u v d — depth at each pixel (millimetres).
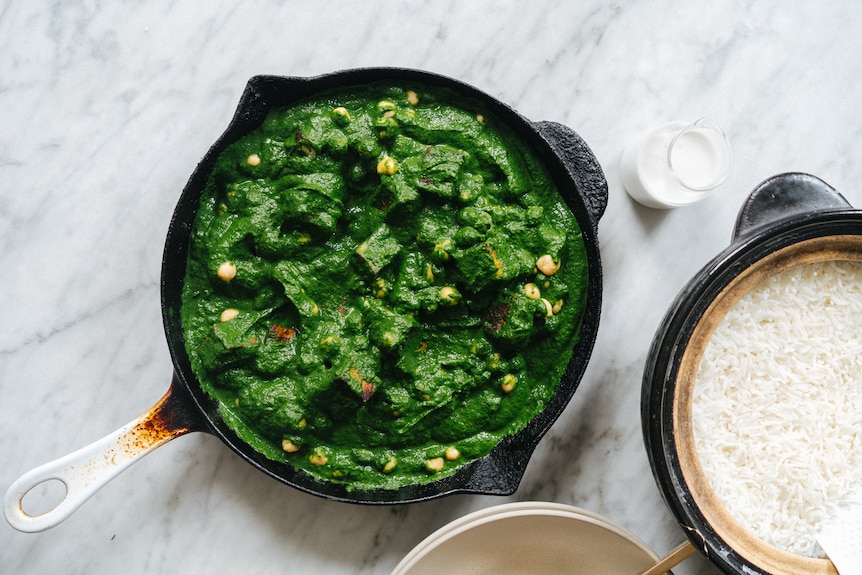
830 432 721
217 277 698
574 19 778
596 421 785
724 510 684
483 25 772
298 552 774
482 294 705
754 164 792
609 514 784
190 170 764
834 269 713
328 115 700
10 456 760
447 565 742
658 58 785
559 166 704
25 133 758
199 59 760
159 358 768
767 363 714
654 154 771
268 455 712
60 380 763
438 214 704
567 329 720
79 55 757
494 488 710
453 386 708
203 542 769
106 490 766
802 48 793
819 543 707
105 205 762
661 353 666
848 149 796
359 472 715
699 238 790
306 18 762
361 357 693
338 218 703
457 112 714
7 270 758
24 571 761
